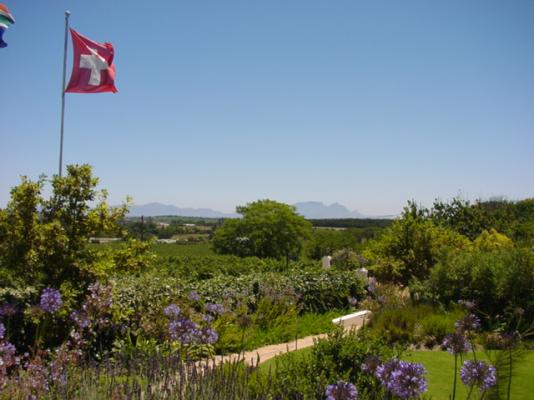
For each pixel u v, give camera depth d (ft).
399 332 29.30
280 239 93.45
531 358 21.03
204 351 25.70
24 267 24.18
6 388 15.14
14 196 24.09
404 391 11.62
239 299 35.65
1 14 29.63
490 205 81.87
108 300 22.44
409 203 55.36
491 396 14.96
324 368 17.16
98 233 26.66
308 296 43.98
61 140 30.91
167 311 21.88
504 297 32.58
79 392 15.10
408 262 49.29
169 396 13.96
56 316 23.30
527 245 36.22
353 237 105.40
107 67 33.14
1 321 21.71
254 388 15.78
